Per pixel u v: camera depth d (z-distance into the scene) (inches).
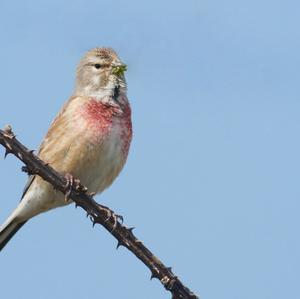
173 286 227.6
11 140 241.3
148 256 233.1
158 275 229.5
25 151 243.8
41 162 249.3
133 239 236.5
